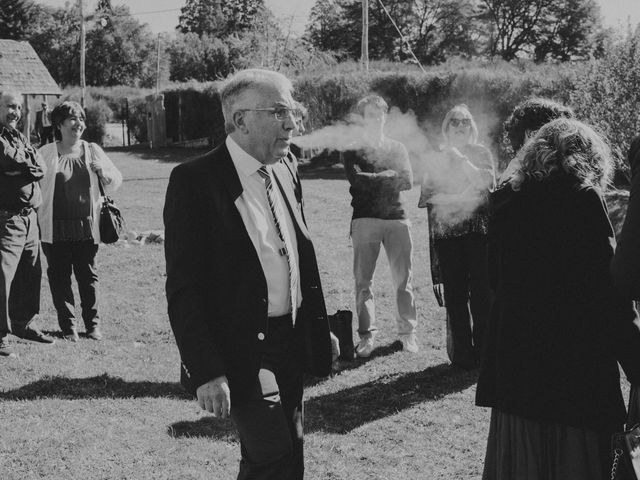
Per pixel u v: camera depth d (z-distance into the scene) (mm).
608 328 2424
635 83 12297
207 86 30578
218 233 2566
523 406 2496
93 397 4609
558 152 2580
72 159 5934
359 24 63844
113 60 82375
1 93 5352
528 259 2553
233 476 3564
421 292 7387
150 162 26438
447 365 5254
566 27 64375
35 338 5816
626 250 2262
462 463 3725
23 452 3758
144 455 3770
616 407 2455
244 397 2549
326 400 4633
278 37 33844
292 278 2719
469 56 64750
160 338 6059
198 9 85312
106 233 6039
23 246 5516
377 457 3799
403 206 5504
